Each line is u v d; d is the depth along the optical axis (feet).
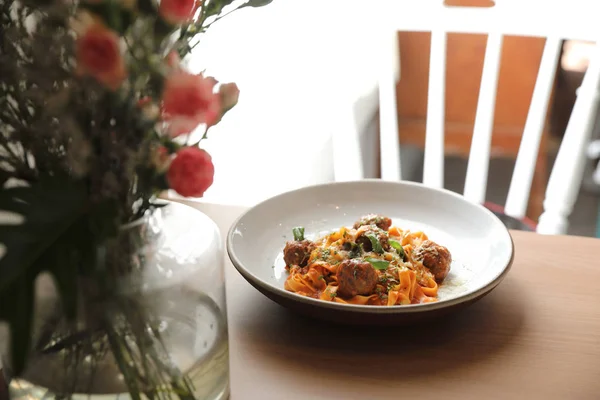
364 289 2.31
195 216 1.90
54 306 1.66
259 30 4.08
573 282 2.52
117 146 1.55
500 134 5.87
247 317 2.36
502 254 2.46
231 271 2.60
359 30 4.86
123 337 1.69
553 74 4.30
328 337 2.27
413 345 2.23
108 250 1.59
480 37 5.70
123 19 1.46
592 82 4.17
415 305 2.11
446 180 7.20
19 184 1.61
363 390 2.06
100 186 1.58
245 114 4.14
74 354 1.72
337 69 4.88
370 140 6.42
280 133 4.58
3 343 1.81
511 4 4.25
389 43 4.55
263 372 2.14
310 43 4.79
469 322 2.32
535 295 2.45
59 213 1.54
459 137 6.14
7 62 1.53
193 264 1.77
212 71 3.69
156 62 1.51
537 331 2.28
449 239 2.67
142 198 1.67
